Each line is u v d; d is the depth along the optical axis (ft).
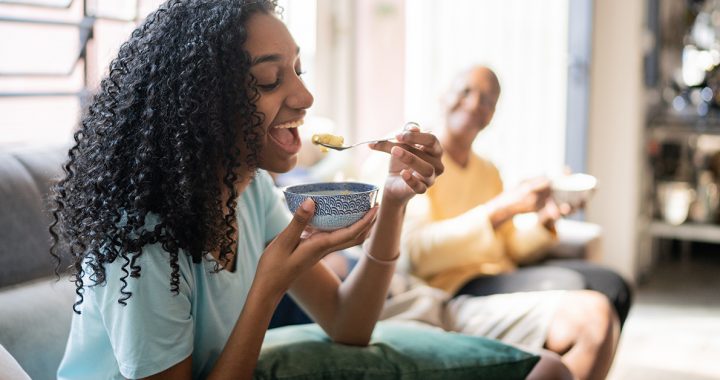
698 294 12.16
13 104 5.84
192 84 3.39
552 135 11.40
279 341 4.23
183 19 3.54
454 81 7.23
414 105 10.75
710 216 12.76
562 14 11.14
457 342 4.27
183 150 3.37
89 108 3.76
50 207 4.66
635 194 12.00
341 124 10.16
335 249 3.56
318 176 7.36
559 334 6.00
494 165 7.67
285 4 8.93
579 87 11.21
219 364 3.54
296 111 3.73
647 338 10.26
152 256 3.42
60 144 5.16
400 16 10.19
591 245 7.88
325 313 4.37
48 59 6.00
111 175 3.47
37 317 4.25
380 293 4.27
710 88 13.20
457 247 6.59
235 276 3.92
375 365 3.99
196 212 3.46
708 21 13.73
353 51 10.11
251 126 3.52
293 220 3.49
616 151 11.96
